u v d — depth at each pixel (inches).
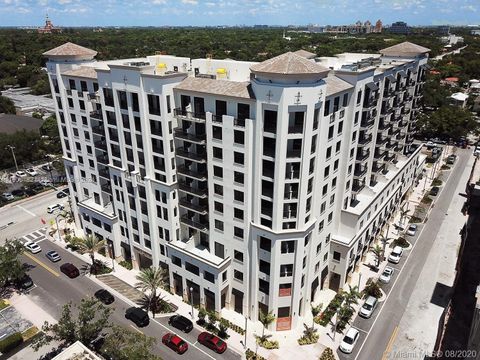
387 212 3344.0
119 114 2501.2
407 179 3850.9
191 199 2502.5
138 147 2504.9
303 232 2100.1
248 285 2367.1
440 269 2935.5
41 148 5093.5
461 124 5757.9
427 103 6737.2
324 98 1927.9
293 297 2271.2
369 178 3006.9
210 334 2298.2
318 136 1982.0
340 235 2647.6
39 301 2645.2
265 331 2368.4
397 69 3019.2
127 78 2330.2
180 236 2645.2
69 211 3836.1
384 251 3043.8
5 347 2191.2
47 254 3142.2
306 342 2268.7
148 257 2810.0
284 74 1770.4
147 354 1849.2
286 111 1831.9
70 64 2859.3
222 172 2186.3
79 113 2906.0
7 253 2691.9
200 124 2240.4
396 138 3508.9
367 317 2444.6
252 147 2005.4
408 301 2598.4
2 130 5359.3
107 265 3036.4
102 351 2042.3
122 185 2726.4
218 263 2342.5
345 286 2728.8
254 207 2126.0
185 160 2410.2
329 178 2326.5
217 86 2095.2
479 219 1350.9
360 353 2196.1
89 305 2118.6
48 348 2249.0
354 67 2443.4
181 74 2268.7
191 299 2581.2
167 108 2256.4
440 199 4114.2
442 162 5167.3
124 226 2901.1
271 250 2137.1
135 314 2444.6
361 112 2438.5
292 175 1987.0
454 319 1199.6
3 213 3870.6
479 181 1488.7
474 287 1234.0
